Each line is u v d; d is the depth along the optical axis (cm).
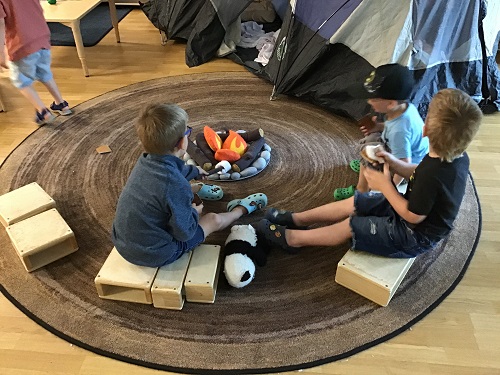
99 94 293
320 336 153
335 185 218
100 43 356
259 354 148
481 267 178
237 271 162
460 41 253
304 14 269
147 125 145
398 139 184
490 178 224
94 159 235
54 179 221
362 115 256
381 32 243
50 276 174
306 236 174
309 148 244
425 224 150
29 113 274
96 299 165
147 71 319
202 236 170
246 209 195
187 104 282
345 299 165
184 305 163
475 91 267
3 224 188
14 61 240
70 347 150
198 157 222
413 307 162
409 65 243
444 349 149
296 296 166
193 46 326
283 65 283
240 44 341
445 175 139
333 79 269
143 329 155
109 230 194
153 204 148
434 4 232
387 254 162
